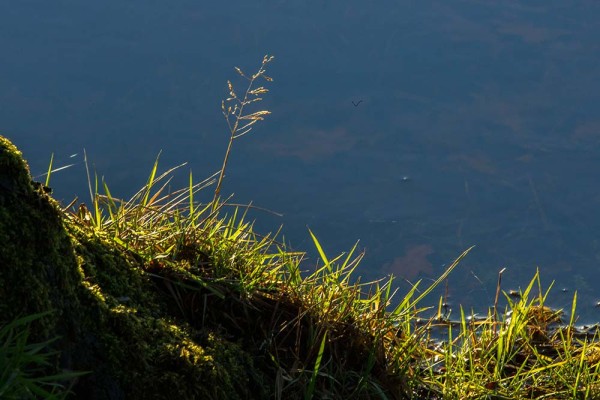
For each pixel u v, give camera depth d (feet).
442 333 13.33
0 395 5.74
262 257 10.75
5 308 6.81
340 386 9.73
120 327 7.79
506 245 17.42
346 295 10.59
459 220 18.35
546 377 11.15
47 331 6.96
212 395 8.14
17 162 7.14
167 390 7.77
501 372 11.34
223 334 9.54
